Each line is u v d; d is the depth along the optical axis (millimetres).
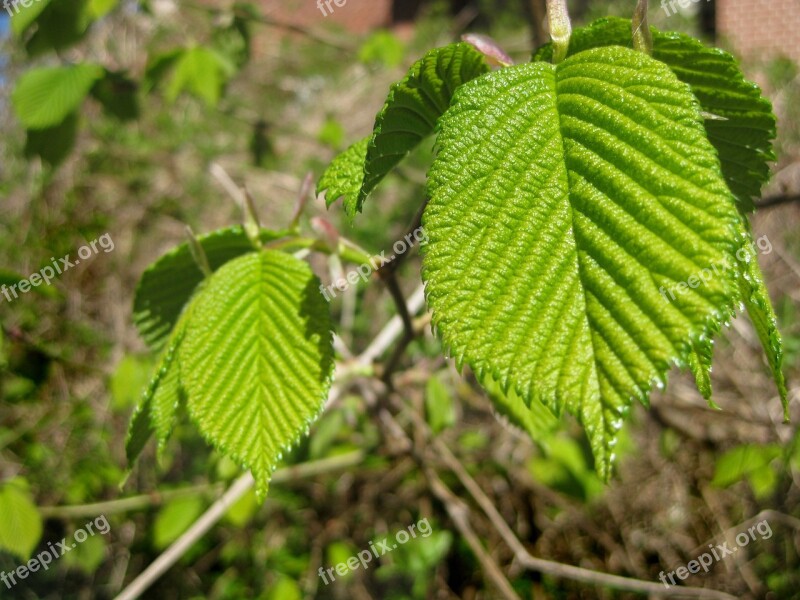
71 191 479
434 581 421
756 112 108
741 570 409
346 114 677
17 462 391
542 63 105
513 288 91
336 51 747
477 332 89
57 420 399
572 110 99
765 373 408
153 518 429
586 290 88
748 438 403
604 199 92
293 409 132
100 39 490
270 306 141
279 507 430
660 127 92
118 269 488
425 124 125
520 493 431
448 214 95
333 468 349
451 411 300
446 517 418
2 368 304
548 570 310
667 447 388
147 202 521
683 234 86
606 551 435
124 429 439
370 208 534
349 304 440
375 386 295
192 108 552
